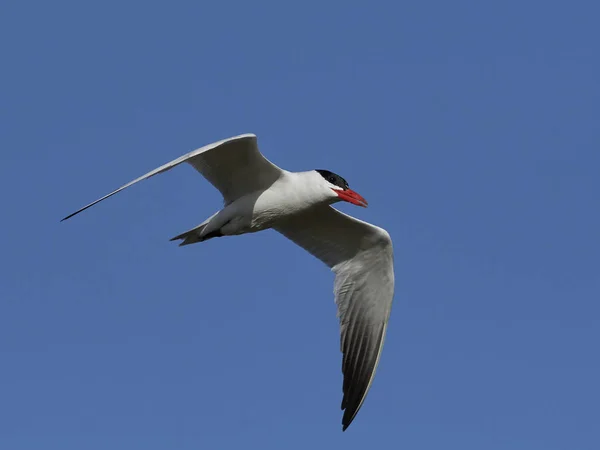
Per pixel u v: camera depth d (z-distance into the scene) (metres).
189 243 15.25
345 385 15.73
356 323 15.99
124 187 11.76
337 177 15.05
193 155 12.56
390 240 15.62
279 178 14.70
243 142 13.74
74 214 11.48
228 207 14.82
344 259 16.17
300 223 15.99
